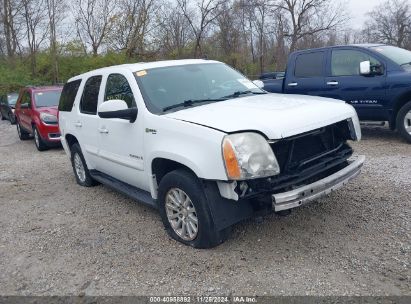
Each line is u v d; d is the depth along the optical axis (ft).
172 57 108.99
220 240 13.79
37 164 31.58
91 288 12.71
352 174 14.26
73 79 23.12
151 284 12.59
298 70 30.86
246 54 118.62
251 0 115.34
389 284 11.49
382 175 20.42
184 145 13.41
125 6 107.55
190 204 14.05
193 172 13.69
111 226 17.22
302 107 14.01
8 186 25.35
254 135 12.28
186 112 14.51
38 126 36.73
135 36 106.42
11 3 112.06
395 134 30.09
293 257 13.28
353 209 16.47
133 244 15.26
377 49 27.78
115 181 19.83
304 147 13.71
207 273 12.82
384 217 15.57
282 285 11.86
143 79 16.43
